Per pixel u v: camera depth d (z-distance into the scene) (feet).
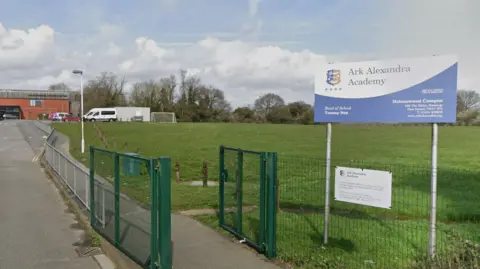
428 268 15.08
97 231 23.11
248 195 24.71
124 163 18.29
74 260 19.98
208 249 19.94
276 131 155.84
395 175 49.52
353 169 18.29
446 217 29.50
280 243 20.85
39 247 22.06
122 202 18.53
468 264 14.32
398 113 17.40
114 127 164.55
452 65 15.81
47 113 286.87
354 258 18.53
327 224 20.77
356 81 18.74
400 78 17.26
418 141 113.19
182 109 300.81
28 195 37.99
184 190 39.58
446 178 47.32
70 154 77.56
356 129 155.12
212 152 86.58
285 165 56.65
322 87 20.04
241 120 286.25
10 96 296.71
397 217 28.81
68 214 30.09
